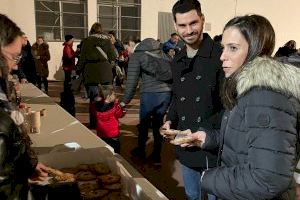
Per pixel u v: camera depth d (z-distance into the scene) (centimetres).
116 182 136
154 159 349
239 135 93
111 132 290
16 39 99
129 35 1040
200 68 162
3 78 94
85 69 428
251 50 95
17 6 911
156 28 1052
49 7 954
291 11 1215
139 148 355
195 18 156
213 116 163
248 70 91
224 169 95
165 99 332
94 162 156
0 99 90
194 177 180
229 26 99
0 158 72
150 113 338
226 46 99
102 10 1004
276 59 93
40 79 797
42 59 788
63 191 106
